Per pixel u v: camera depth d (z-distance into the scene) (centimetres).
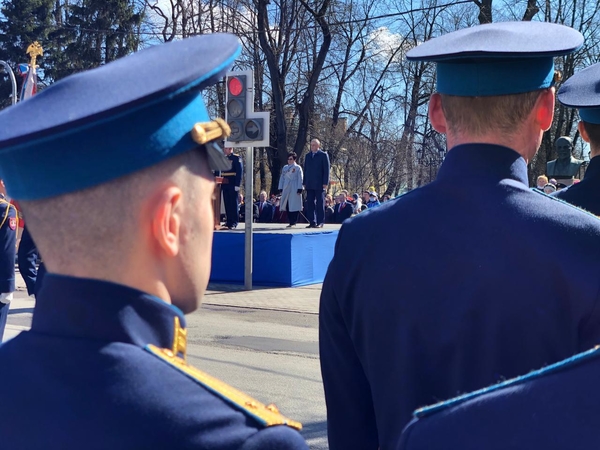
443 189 159
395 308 154
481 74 158
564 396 86
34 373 103
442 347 146
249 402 108
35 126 100
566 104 250
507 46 156
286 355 676
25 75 1149
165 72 108
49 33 4075
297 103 3045
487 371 142
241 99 986
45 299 108
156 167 108
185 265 113
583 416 84
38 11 4178
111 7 3503
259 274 1191
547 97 164
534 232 144
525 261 142
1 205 532
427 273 151
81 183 103
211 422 100
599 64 264
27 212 110
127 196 106
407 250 155
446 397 146
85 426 97
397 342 154
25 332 112
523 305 140
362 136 3712
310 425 476
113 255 107
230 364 638
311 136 3306
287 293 1096
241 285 1186
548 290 140
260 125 983
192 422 99
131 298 107
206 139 111
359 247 165
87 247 106
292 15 2800
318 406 516
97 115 100
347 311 168
